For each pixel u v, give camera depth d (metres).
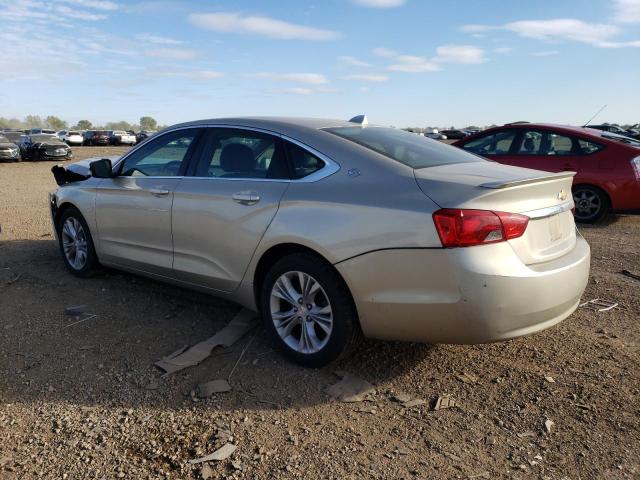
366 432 2.99
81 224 5.35
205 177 4.20
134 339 4.09
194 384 3.47
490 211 3.03
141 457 2.79
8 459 2.76
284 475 2.65
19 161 27.56
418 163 3.56
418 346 3.96
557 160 8.64
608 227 8.40
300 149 3.75
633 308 4.71
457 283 3.00
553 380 3.50
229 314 4.57
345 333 3.41
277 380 3.52
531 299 3.08
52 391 3.38
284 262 3.61
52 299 4.89
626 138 9.09
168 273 4.51
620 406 3.21
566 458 2.78
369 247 3.21
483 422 3.08
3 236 7.44
